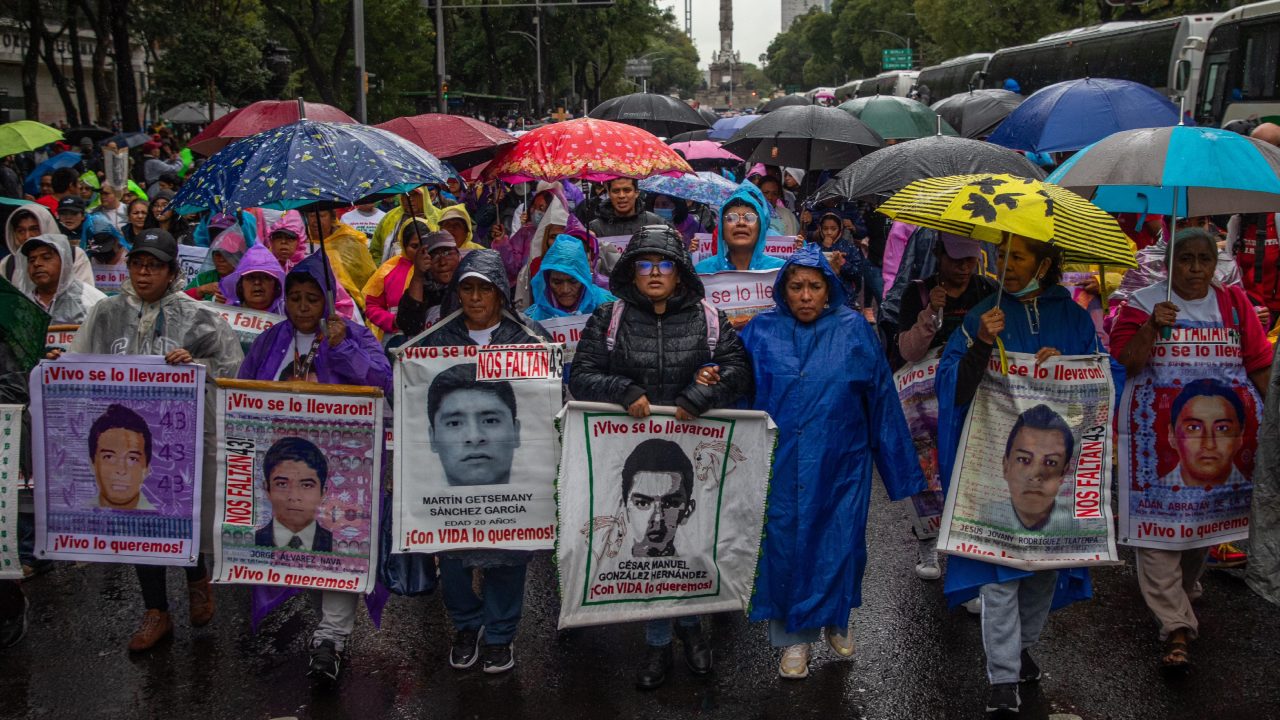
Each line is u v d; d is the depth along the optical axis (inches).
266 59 797.2
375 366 198.5
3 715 185.8
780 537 186.7
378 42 1588.3
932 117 527.5
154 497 203.3
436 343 194.7
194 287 331.6
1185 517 199.2
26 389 210.5
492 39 2047.2
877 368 189.3
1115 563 183.5
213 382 204.5
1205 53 778.2
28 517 243.0
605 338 190.2
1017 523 181.8
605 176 312.2
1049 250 180.1
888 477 191.2
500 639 198.2
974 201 166.6
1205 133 184.1
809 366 187.0
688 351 187.9
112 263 330.3
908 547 261.7
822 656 204.2
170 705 188.7
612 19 2338.8
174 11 1168.8
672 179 403.2
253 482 196.5
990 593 182.5
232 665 203.6
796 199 544.4
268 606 196.9
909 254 266.2
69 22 1180.5
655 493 186.9
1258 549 181.6
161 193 453.1
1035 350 183.9
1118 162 186.2
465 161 371.2
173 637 215.6
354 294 315.9
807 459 185.6
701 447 187.2
